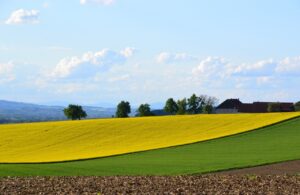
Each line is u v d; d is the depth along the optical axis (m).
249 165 38.84
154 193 23.31
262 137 58.22
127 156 49.03
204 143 55.94
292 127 63.81
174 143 57.00
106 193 23.44
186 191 23.89
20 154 55.25
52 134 67.81
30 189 25.33
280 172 34.88
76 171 38.47
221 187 25.42
